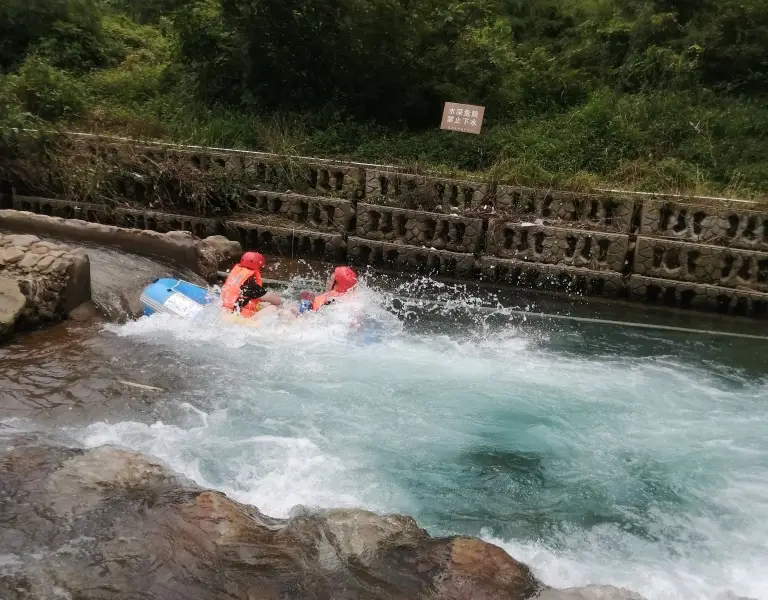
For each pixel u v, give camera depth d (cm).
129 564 396
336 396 682
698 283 1051
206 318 809
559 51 1777
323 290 1039
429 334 887
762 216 1038
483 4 1477
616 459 606
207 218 1235
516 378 762
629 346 896
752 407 721
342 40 1399
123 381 666
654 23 1572
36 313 766
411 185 1174
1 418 579
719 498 555
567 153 1292
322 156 1319
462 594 395
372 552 425
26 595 369
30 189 1332
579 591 408
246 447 577
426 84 1477
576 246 1095
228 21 1439
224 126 1382
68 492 461
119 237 998
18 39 1811
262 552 416
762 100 1518
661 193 1123
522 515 523
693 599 434
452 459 591
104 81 1684
